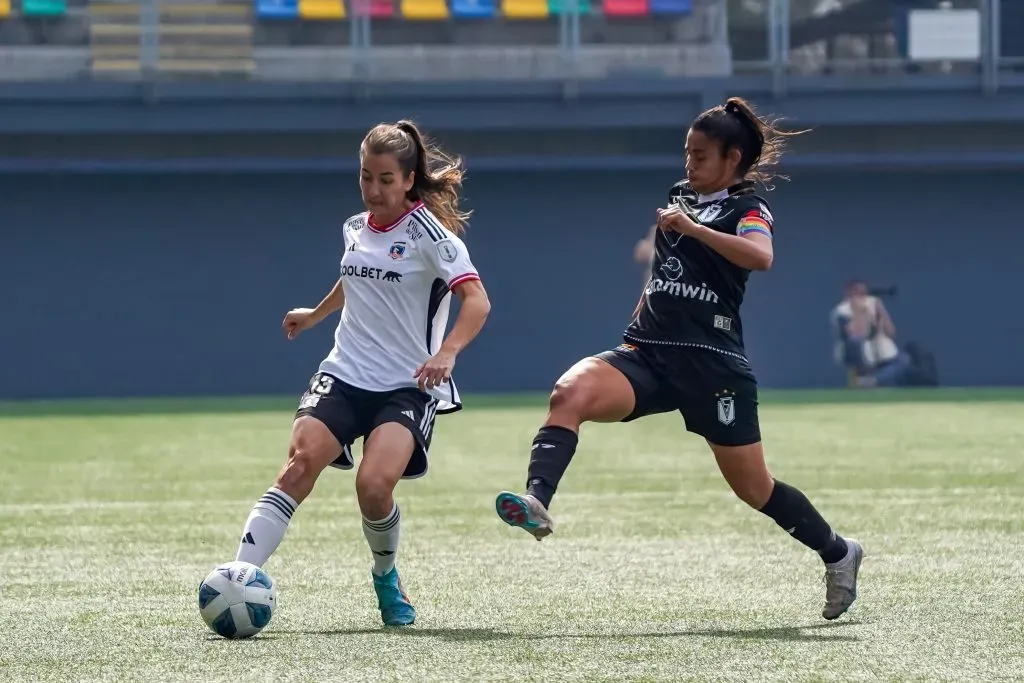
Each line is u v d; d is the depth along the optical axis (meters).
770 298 79.69
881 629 15.64
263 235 77.25
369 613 17.09
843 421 51.94
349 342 16.45
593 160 76.06
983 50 74.56
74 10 72.75
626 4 75.25
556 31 75.44
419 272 16.30
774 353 79.75
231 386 77.44
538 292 78.94
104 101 71.50
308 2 73.88
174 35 73.19
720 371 16.27
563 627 15.96
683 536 24.33
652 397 16.41
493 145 77.00
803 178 79.00
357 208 77.62
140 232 76.56
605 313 79.12
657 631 15.62
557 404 16.19
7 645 14.87
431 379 15.65
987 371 80.19
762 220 16.27
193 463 38.28
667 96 73.88
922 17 75.00
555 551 22.55
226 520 26.75
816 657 13.96
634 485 32.66
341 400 16.20
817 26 75.25
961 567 20.39
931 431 47.28
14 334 76.00
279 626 16.17
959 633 15.34
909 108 74.31
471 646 14.63
